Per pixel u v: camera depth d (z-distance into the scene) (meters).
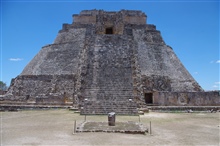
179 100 20.64
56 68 25.97
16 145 7.50
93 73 19.95
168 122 13.11
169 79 24.42
